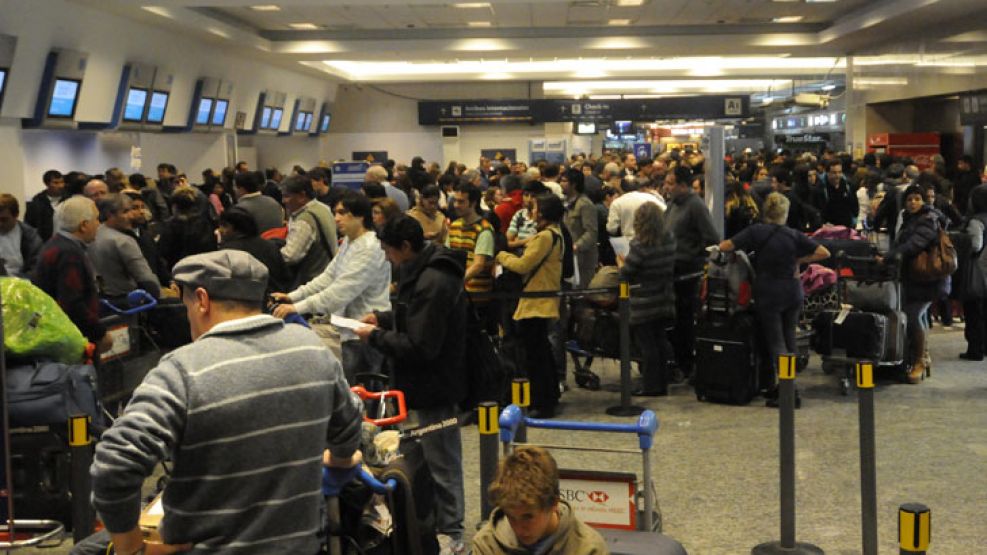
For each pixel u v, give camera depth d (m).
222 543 2.79
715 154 11.06
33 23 14.75
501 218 11.29
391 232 5.16
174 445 2.73
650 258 8.83
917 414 8.24
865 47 25.17
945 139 23.97
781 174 13.98
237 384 2.78
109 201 7.63
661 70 32.06
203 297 2.93
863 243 9.39
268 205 9.75
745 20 22.83
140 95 19.22
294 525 2.88
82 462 4.77
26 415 5.70
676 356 9.81
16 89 14.90
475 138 35.88
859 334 8.91
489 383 5.54
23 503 5.78
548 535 3.12
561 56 26.16
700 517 5.96
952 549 5.41
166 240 10.15
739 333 8.66
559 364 9.29
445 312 5.11
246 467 2.79
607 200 14.53
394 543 3.39
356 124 35.41
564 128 35.91
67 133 17.28
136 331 7.09
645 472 4.59
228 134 24.28
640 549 4.08
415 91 35.44
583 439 7.66
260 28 23.12
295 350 2.94
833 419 8.13
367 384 6.65
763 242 8.39
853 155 26.17
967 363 10.26
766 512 6.03
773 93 42.12
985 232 10.15
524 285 8.19
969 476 6.62
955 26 19.61
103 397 6.67
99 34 17.02
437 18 21.72
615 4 20.00
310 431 2.91
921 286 9.26
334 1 17.00
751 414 8.36
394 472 3.46
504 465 3.08
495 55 25.33
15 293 5.91
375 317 5.55
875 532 5.15
